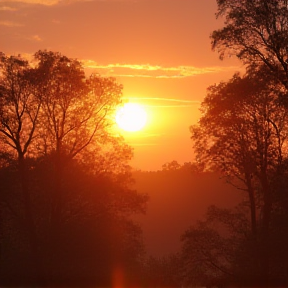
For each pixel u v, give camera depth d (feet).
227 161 187.32
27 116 185.47
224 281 180.96
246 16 150.00
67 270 184.44
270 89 159.22
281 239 169.99
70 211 192.54
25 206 184.44
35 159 187.73
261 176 179.42
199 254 185.26
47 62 184.44
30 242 184.85
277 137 178.19
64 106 188.14
